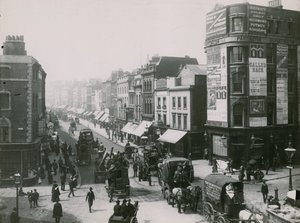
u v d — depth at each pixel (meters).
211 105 40.03
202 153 43.97
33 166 32.81
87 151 41.00
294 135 40.03
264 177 32.66
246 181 30.89
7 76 31.67
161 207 23.19
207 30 39.97
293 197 18.78
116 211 18.89
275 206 17.67
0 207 23.59
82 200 25.47
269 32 38.19
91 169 38.38
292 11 39.41
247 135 36.50
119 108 79.12
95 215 21.70
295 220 15.63
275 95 38.66
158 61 57.66
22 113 31.97
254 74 36.91
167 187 24.94
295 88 40.50
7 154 31.75
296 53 40.34
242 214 17.55
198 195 22.03
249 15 36.47
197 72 44.03
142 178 32.50
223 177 19.80
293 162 39.78
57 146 48.06
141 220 20.23
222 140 37.41
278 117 38.84
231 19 36.69
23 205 24.42
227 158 37.22
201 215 21.11
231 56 37.03
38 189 29.47
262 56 37.44
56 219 19.88
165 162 25.83
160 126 50.16
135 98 64.44
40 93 42.53
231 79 37.06
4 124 31.73
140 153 38.44
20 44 33.56
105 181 29.92
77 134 72.69
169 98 48.78
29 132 32.06
